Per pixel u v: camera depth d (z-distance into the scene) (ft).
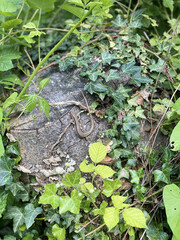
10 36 6.39
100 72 5.68
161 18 7.56
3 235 5.51
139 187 5.27
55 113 5.50
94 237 5.12
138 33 6.95
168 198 4.29
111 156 5.40
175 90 5.70
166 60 6.14
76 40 6.91
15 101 5.00
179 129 4.50
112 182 4.92
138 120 5.75
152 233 5.21
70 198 4.66
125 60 6.18
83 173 5.38
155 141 5.77
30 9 7.94
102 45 6.31
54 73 6.24
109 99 5.66
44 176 5.30
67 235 5.27
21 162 5.33
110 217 4.39
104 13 5.54
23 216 5.22
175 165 5.58
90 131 5.44
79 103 5.52
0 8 5.44
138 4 7.06
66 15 9.12
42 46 7.41
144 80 5.76
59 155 5.33
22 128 5.40
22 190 5.35
